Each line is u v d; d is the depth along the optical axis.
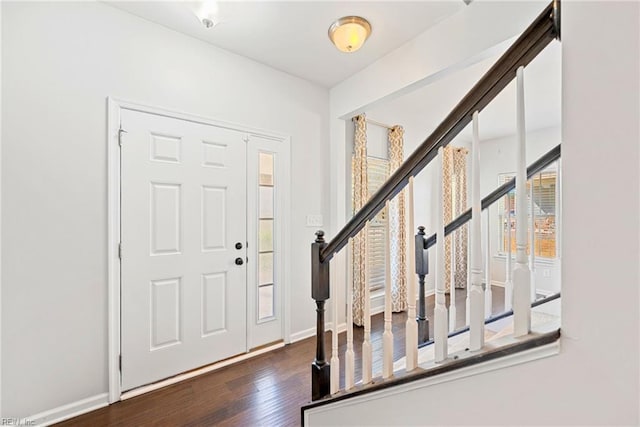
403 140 3.98
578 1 0.58
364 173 3.27
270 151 2.66
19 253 1.59
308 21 2.04
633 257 0.51
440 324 0.95
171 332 2.11
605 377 0.55
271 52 2.43
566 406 0.61
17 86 1.59
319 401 1.45
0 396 1.54
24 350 1.60
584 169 0.57
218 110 2.34
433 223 4.31
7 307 1.56
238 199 2.46
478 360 0.79
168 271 2.10
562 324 0.61
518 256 0.75
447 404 0.88
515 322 0.75
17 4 1.60
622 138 0.52
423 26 2.08
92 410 1.76
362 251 3.17
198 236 2.24
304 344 2.72
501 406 0.74
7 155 1.56
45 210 1.66
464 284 4.43
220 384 2.05
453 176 4.57
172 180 2.12
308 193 2.94
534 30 0.73
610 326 0.54
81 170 1.77
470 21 1.86
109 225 1.86
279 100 2.72
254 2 1.86
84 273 1.78
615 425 0.54
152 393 1.94
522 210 0.75
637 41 0.50
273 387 2.02
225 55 2.38
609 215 0.54
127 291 1.93
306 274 2.91
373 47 2.35
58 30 1.71
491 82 0.83
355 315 3.14
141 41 2.00
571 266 0.59
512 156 4.72
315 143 3.00
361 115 3.24
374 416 1.14
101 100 1.84
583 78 0.57
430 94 3.13
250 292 2.53
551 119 3.89
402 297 3.61
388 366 1.13
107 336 1.84
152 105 2.03
